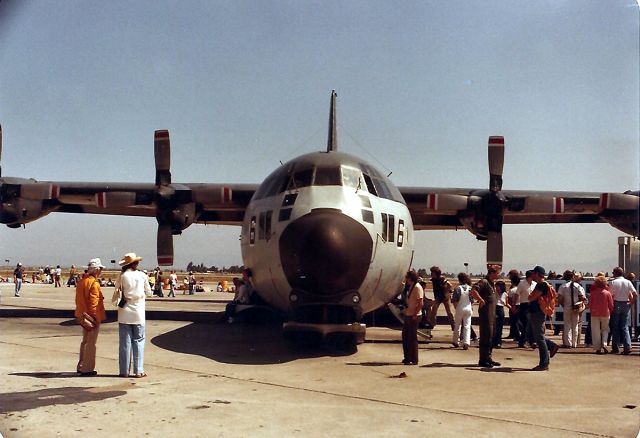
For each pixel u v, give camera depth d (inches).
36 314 697.6
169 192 640.4
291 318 432.1
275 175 463.8
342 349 428.5
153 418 227.5
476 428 222.8
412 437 209.5
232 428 216.1
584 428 226.1
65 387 282.4
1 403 249.3
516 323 523.2
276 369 340.5
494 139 631.2
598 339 457.1
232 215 758.5
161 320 641.0
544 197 626.2
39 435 203.9
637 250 775.1
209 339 474.0
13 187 657.6
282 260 395.5
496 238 628.7
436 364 374.6
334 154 458.3
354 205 407.8
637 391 297.3
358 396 272.8
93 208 771.4
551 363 395.9
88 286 313.1
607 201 631.2
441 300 533.0
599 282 456.8
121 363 309.7
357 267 385.4
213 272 4916.3
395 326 618.5
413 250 497.7
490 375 338.6
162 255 645.9
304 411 242.5
